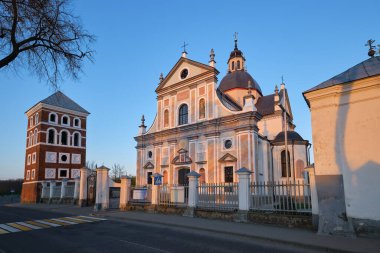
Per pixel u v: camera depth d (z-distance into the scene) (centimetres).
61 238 1069
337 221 1085
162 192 1892
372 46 1263
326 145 1170
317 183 1161
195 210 1642
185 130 2883
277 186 1341
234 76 3956
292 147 3011
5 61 897
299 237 1038
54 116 4441
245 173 1439
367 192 1062
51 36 1002
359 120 1120
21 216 1909
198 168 2700
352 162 1109
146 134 3234
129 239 1044
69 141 4531
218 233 1177
